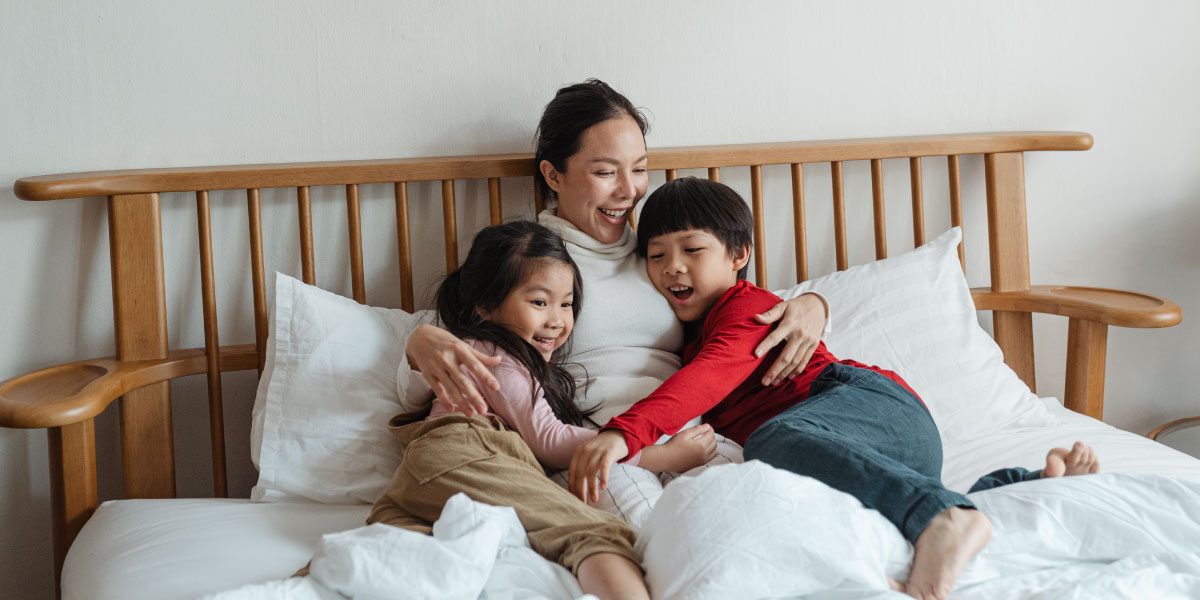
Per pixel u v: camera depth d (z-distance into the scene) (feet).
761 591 2.93
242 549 3.65
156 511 4.10
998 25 5.95
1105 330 5.33
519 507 3.53
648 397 4.13
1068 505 3.31
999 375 5.06
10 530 4.95
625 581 3.06
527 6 5.28
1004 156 5.74
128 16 4.81
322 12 5.02
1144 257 6.35
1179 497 3.36
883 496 3.33
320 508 4.17
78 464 4.13
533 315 4.27
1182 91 6.22
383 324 4.72
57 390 4.23
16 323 4.86
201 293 5.07
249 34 4.96
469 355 4.00
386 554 3.00
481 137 5.33
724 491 3.12
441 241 5.34
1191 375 6.55
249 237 5.02
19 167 4.78
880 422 3.95
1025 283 5.82
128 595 3.32
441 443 3.81
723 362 4.25
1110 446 4.51
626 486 3.84
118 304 4.68
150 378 4.60
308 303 4.58
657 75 5.52
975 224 6.09
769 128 5.73
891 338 5.09
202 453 5.19
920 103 5.93
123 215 4.65
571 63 5.39
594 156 4.73
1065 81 6.09
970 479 4.32
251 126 5.03
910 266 5.36
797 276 5.67
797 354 4.50
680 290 4.75
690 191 4.68
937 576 3.07
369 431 4.35
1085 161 6.17
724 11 5.56
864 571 2.93
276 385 4.41
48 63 4.75
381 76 5.15
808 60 5.72
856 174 5.90
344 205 5.18
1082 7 6.03
